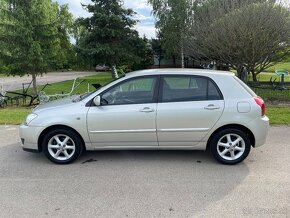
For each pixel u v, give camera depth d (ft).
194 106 16.96
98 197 13.43
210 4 51.75
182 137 17.24
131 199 13.20
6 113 33.12
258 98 17.43
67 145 17.72
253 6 41.86
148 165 17.31
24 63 55.47
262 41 41.78
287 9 42.24
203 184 14.64
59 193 13.89
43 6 56.39
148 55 109.60
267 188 14.11
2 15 54.34
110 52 91.40
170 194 13.62
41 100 38.40
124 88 17.46
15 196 13.65
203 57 57.31
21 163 17.94
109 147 17.70
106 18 89.30
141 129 17.19
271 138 22.16
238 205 12.55
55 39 58.75
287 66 110.42
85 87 71.51
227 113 16.92
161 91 17.30
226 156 17.40
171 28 89.92
